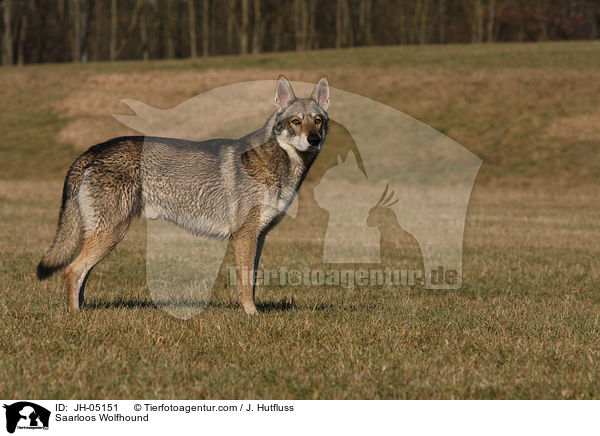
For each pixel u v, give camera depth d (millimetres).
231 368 4332
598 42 48844
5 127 31297
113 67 44000
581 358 4652
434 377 4227
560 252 11078
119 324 5395
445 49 47062
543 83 34844
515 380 4195
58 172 26047
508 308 6711
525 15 62781
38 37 61719
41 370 4191
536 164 26344
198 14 60750
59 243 6160
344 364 4445
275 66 41656
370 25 63875
